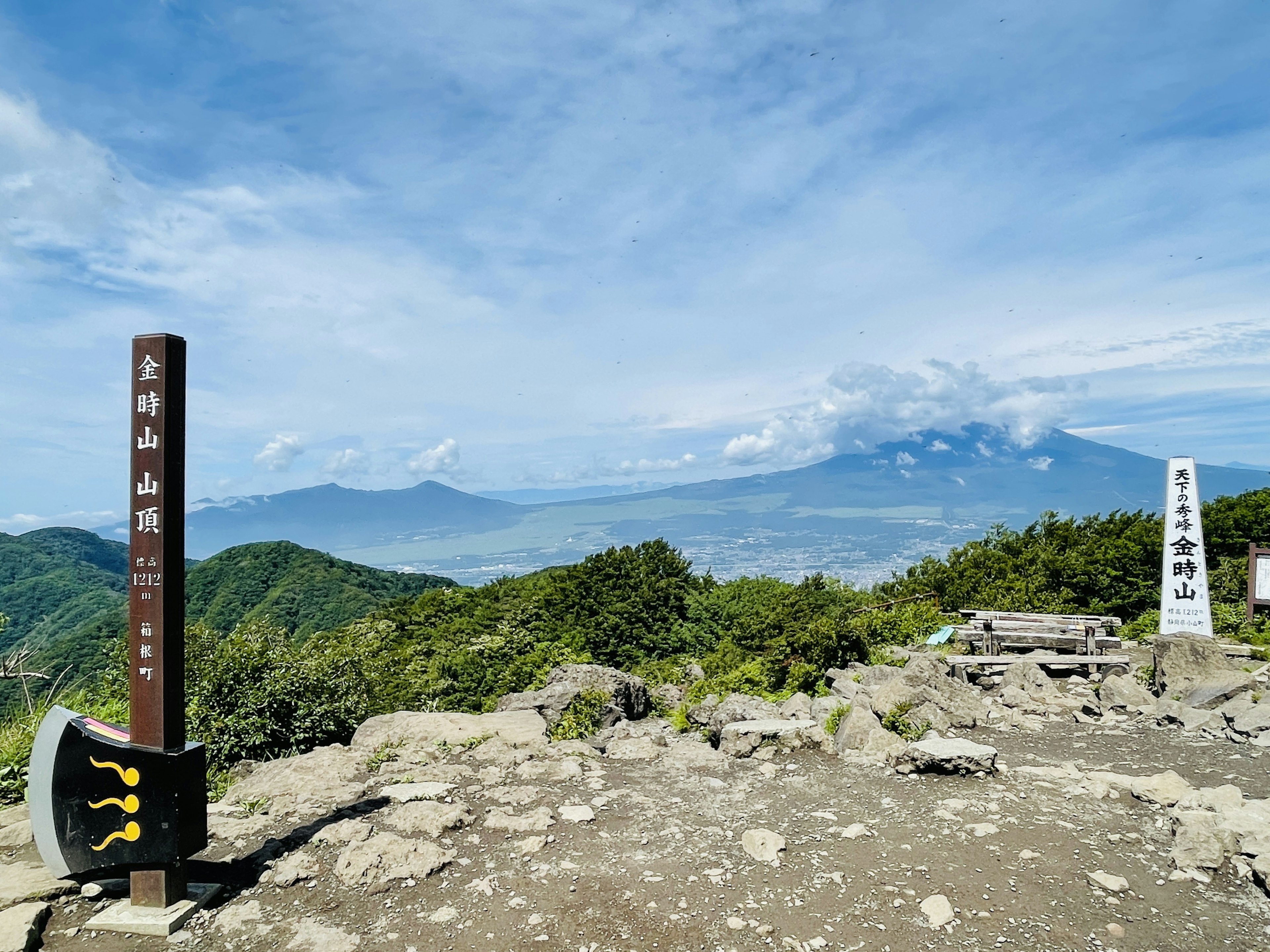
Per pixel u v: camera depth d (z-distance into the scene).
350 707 9.24
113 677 8.70
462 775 6.86
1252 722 7.65
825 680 10.99
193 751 4.49
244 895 4.63
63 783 4.44
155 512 4.42
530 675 18.34
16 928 4.14
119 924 4.27
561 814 5.82
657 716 11.11
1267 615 13.75
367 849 4.92
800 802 6.10
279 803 6.04
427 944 4.09
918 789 6.26
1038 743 7.85
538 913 4.38
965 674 10.98
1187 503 11.75
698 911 4.38
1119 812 5.65
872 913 4.33
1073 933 4.09
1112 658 11.45
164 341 4.41
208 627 9.09
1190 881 4.62
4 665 8.22
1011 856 4.97
